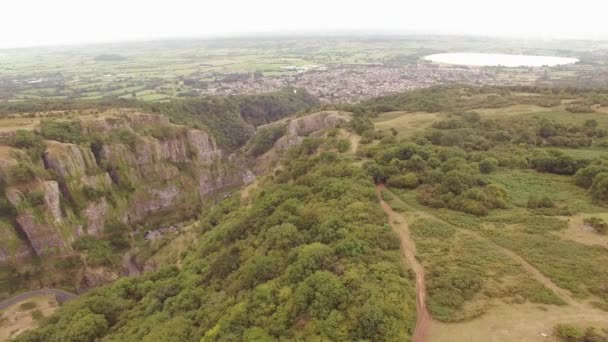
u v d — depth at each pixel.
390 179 56.66
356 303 29.48
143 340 37.56
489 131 81.44
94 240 86.56
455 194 49.75
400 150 64.44
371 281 32.28
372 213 45.25
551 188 51.16
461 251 37.62
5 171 74.25
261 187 81.12
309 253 37.00
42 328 51.44
